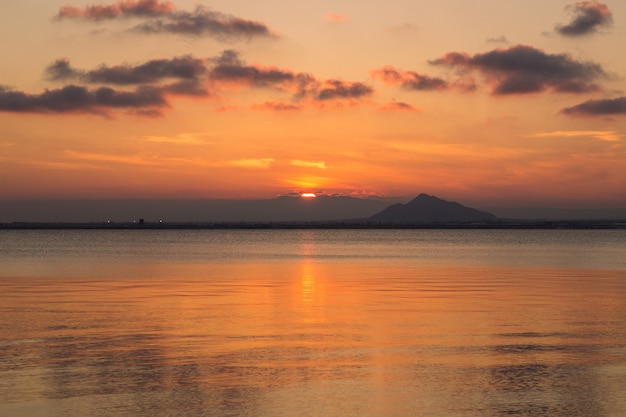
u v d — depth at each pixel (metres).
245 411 18.09
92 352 25.23
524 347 26.14
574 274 66.12
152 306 38.88
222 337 28.31
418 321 32.81
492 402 18.86
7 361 23.69
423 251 135.12
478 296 44.28
